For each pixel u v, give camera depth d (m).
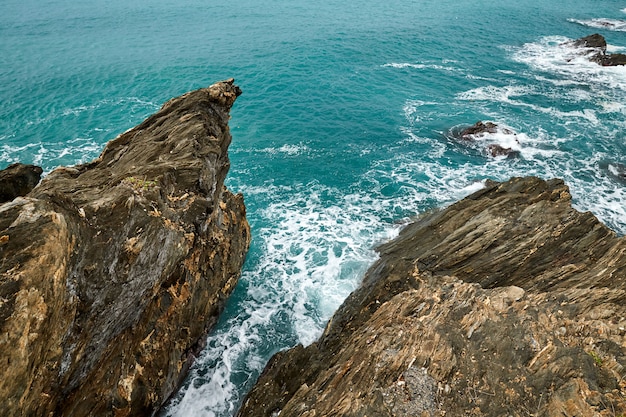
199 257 20.20
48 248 11.12
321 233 28.89
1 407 9.88
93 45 59.75
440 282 19.25
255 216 30.52
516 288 16.20
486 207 24.86
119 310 14.82
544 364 12.96
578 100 47.19
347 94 48.25
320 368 17.50
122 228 14.61
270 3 86.62
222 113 24.55
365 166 36.19
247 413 17.02
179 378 19.55
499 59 59.69
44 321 10.92
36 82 47.62
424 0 91.94
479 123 40.88
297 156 37.34
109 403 15.26
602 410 11.40
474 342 14.12
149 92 46.97
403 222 29.70
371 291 22.14
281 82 50.31
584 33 71.75
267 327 22.86
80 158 35.75
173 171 18.75
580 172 34.59
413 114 44.47
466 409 12.38
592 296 15.86
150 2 85.44
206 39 63.84
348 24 73.12
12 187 21.70
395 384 13.21
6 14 73.00
